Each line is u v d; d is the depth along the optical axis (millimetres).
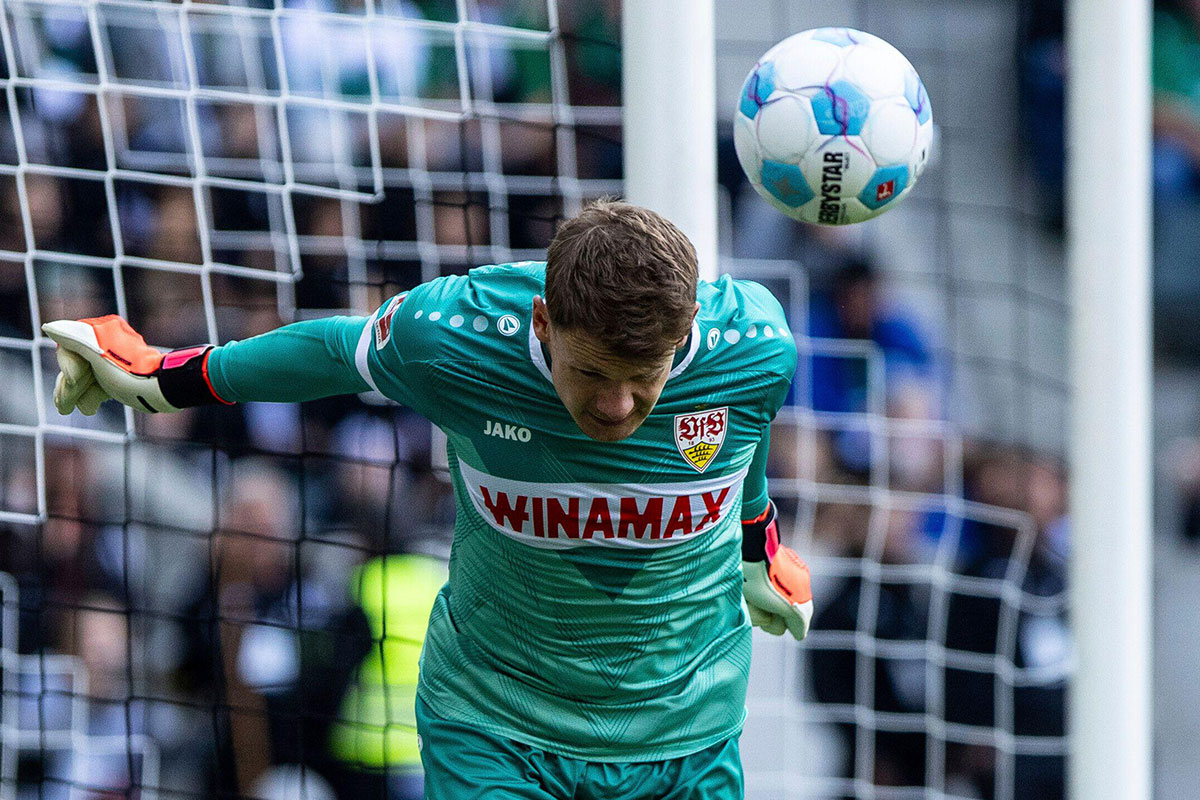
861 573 21125
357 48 20578
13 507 20453
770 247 22031
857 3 22406
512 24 20719
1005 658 21125
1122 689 12969
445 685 9609
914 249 22625
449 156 20734
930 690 20938
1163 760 23953
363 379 8828
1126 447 12781
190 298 20719
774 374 8758
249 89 20766
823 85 9820
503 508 8867
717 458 8805
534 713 9320
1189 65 24422
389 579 20016
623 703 9328
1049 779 21297
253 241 20719
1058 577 22125
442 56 20688
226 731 20016
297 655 20047
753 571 10711
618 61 20703
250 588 20344
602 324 7395
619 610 9062
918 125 9969
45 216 20531
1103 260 12617
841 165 9836
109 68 20562
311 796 19844
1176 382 25203
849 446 21594
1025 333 22969
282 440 20344
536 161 20766
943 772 21328
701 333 8484
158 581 20391
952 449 21469
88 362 9625
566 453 8562
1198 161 24750
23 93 20375
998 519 22250
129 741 16719
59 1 14766
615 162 20781
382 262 19766
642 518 8797
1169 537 24891
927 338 22406
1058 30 22609
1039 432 22906
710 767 9680
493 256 20484
